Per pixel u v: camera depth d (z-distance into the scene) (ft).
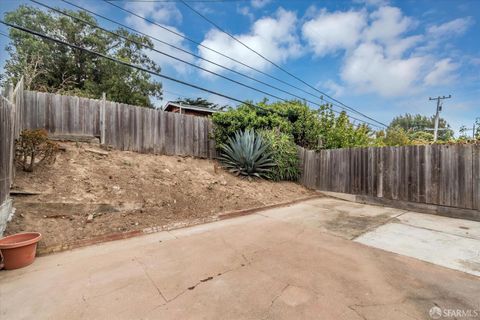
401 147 19.88
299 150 28.76
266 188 23.68
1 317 6.11
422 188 18.57
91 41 52.85
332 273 8.55
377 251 10.68
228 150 26.02
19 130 15.56
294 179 28.58
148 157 22.13
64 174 15.56
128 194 15.98
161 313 6.29
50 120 18.22
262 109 30.04
